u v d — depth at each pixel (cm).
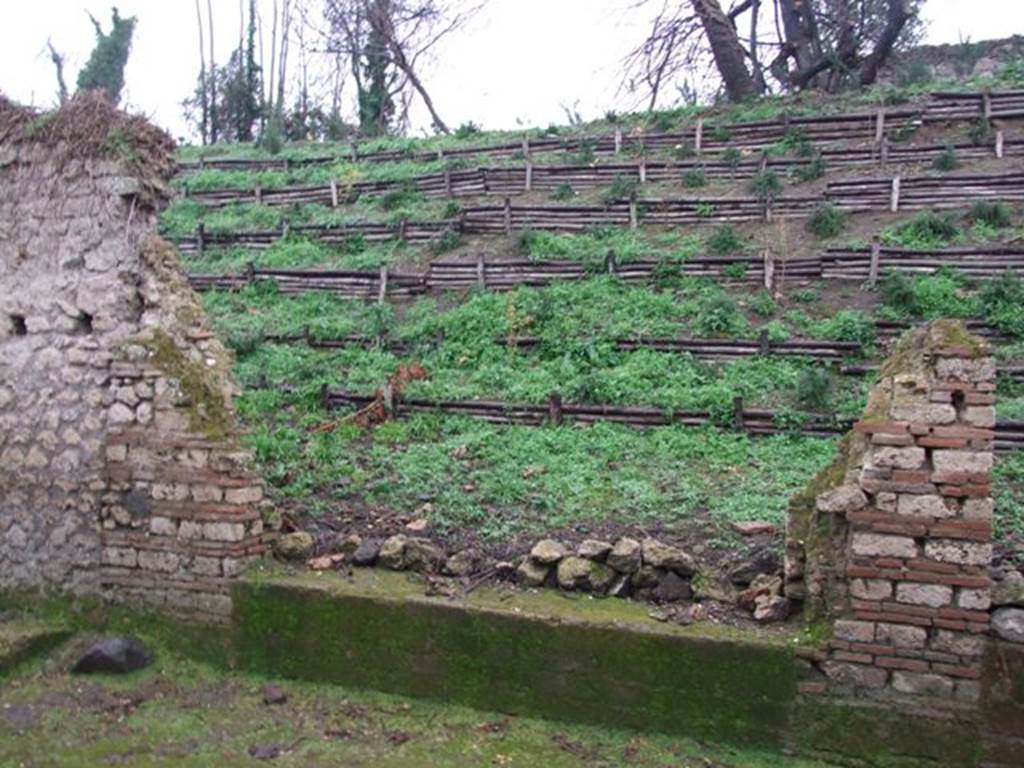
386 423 960
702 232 1455
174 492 624
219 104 3331
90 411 650
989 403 484
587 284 1293
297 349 1212
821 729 500
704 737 515
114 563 641
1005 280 1112
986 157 1591
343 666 580
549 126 2148
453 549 658
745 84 2456
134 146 666
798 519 565
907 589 492
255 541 630
